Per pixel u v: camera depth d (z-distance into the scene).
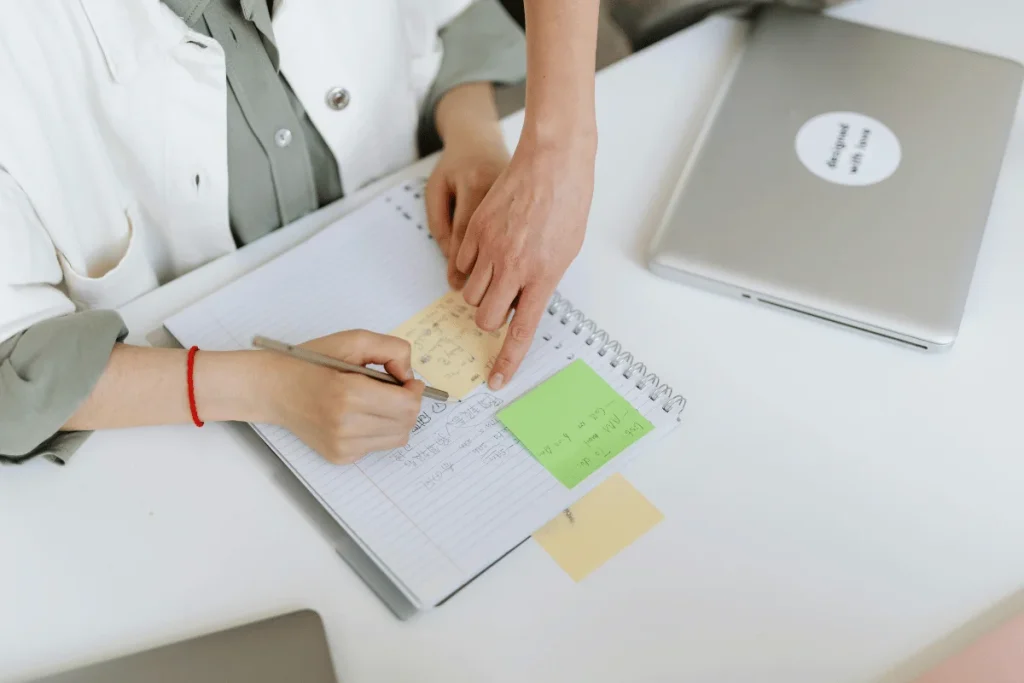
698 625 0.53
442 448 0.59
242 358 0.59
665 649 0.52
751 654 0.52
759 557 0.56
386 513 0.56
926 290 0.67
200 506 0.56
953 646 0.53
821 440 0.62
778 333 0.67
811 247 0.69
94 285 0.66
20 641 0.51
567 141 0.63
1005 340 0.68
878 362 0.66
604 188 0.76
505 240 0.64
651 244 0.71
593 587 0.54
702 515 0.57
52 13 0.56
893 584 0.55
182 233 0.74
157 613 0.52
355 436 0.56
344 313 0.67
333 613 0.53
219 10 0.65
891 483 0.60
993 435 0.62
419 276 0.70
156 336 0.66
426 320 0.67
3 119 0.54
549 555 0.55
